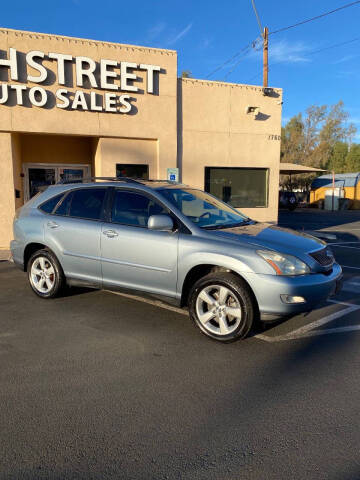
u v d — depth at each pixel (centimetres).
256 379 335
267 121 1253
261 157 1259
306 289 381
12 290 620
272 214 1294
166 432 259
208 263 406
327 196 3328
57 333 437
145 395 307
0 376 336
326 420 274
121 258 471
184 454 237
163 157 1122
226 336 401
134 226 469
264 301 380
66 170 1212
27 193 1170
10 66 930
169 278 438
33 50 955
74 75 1000
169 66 1098
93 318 489
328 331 452
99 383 325
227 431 261
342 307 546
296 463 229
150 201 471
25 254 579
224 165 1217
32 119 973
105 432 259
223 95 1193
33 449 241
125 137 1080
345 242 1309
